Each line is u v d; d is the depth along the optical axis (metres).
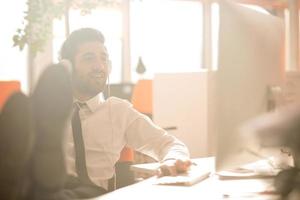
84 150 1.88
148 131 2.07
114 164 2.02
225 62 1.17
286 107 1.23
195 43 7.52
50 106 0.87
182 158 1.69
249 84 1.24
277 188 1.18
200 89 2.53
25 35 2.42
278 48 1.38
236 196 1.25
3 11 5.46
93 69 2.05
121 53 6.93
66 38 2.20
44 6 2.40
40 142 0.85
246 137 1.22
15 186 0.83
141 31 7.07
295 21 6.61
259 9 1.41
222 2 1.17
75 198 1.59
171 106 2.62
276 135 1.18
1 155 0.83
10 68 5.54
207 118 2.47
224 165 1.23
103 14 6.33
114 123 2.08
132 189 1.38
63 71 0.91
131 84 3.35
